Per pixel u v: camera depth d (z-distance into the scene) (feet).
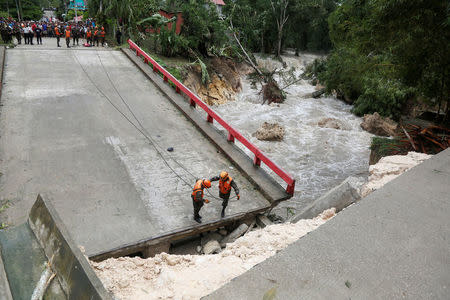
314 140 75.05
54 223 8.32
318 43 186.91
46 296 7.01
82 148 32.40
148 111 42.24
